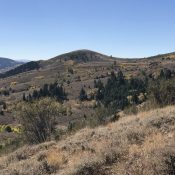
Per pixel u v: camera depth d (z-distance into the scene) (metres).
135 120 18.50
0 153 30.33
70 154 14.48
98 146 13.39
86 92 130.62
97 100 107.19
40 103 34.47
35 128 33.50
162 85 27.69
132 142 12.83
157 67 169.62
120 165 10.20
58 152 15.25
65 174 11.06
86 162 10.98
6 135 68.12
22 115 33.81
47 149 17.31
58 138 25.75
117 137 14.17
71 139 17.95
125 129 15.70
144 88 86.25
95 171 10.66
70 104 106.06
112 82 117.38
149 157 9.45
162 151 9.26
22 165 14.10
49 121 33.94
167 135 12.69
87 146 14.55
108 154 11.22
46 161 13.17
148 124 15.14
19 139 35.25
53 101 35.31
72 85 154.12
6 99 145.38
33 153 17.59
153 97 27.95
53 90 126.56
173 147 9.55
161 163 8.83
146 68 171.75
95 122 29.14
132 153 10.65
